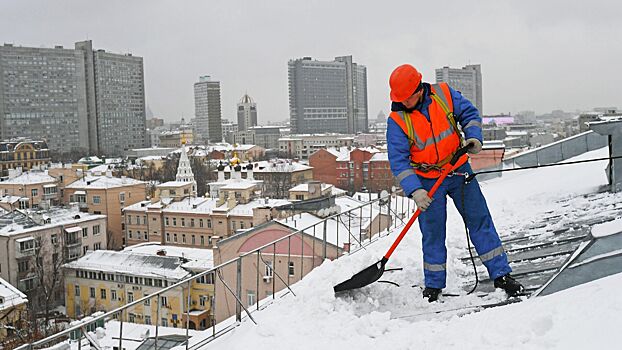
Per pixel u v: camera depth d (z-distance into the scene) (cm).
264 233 1741
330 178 9019
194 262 4072
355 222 1670
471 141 486
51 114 13512
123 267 4234
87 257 4584
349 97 18238
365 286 532
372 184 8638
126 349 1517
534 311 385
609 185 794
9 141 10838
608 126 782
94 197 6638
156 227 6106
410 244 706
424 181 503
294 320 495
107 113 14688
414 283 559
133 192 6819
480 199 509
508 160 1347
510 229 722
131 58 15325
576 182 899
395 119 495
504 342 363
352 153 8825
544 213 763
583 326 346
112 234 6569
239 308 537
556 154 1312
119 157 13912
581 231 639
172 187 6284
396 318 483
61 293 4706
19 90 13038
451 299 510
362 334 446
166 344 941
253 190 6084
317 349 432
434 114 491
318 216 1967
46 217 5269
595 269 416
